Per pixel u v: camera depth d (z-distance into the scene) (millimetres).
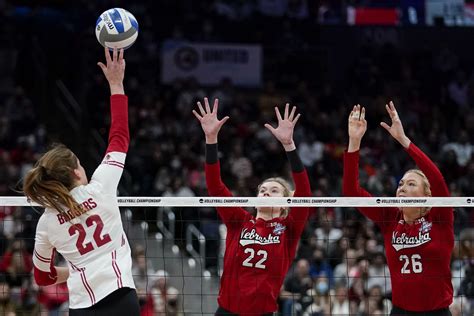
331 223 40531
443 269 17219
